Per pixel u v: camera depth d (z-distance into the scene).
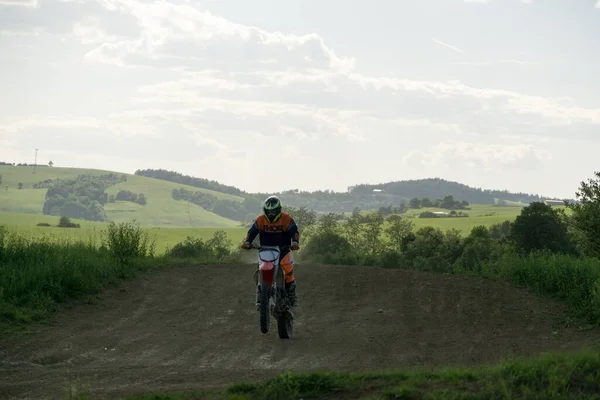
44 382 7.81
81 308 12.61
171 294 14.05
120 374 8.30
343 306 13.17
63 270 13.60
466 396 5.92
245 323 11.81
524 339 10.78
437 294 13.95
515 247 50.44
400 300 13.57
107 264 15.28
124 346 10.23
